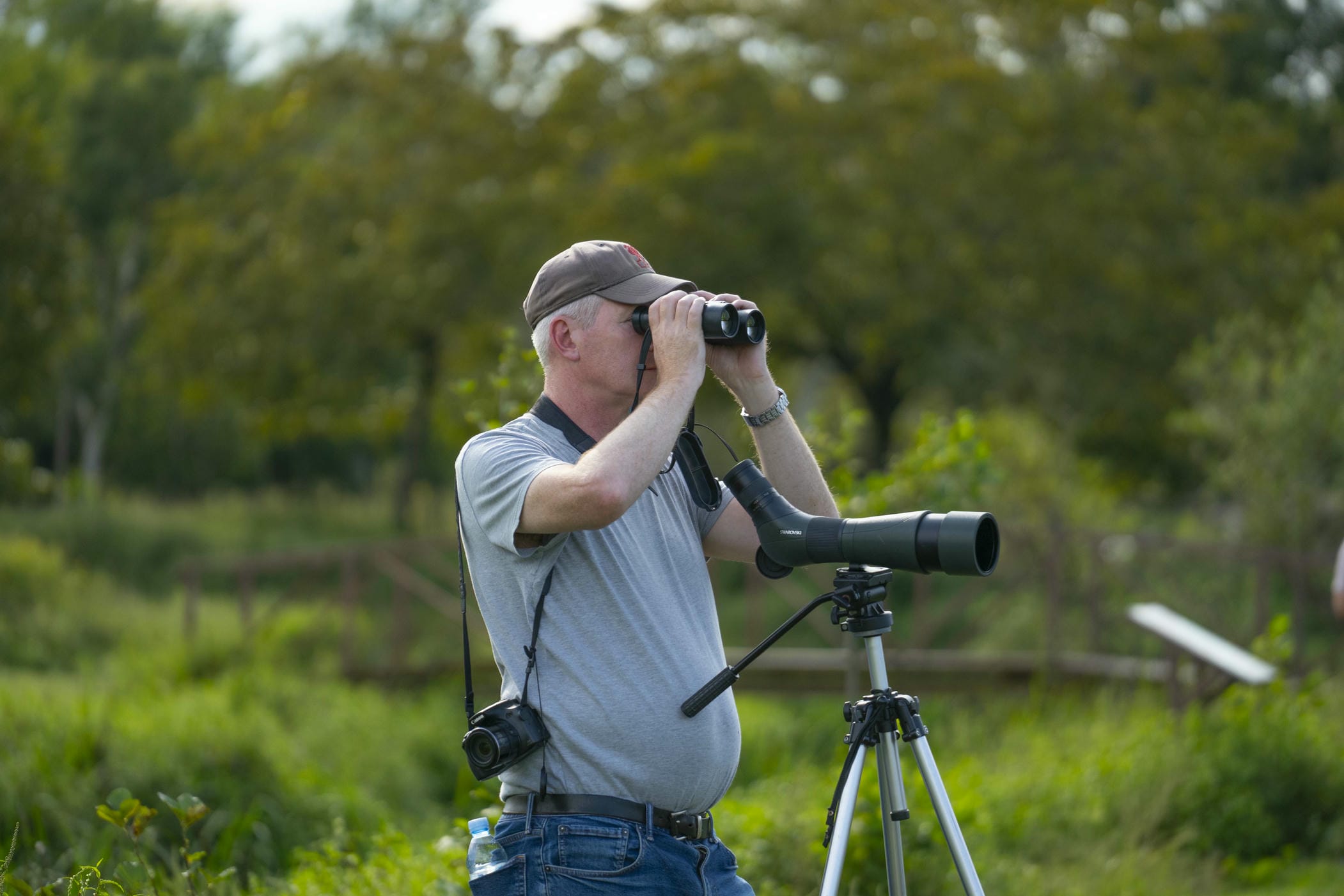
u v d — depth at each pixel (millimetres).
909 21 46469
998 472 15609
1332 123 64750
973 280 42906
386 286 48188
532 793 5289
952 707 21953
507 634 5332
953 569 5238
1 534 40938
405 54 50531
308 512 57281
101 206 59406
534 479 5047
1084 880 11742
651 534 5586
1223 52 61875
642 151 43531
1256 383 31141
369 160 51094
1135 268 44250
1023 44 47469
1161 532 33969
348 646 27062
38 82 57812
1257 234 45719
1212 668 16312
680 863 5297
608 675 5234
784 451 5953
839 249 41812
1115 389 44375
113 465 76812
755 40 46250
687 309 5258
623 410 5637
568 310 5484
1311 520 29438
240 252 51875
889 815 5684
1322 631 28828
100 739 14594
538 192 45594
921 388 50688
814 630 32094
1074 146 45156
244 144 53438
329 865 10500
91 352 62000
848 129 43281
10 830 11938
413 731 19469
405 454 56250
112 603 33188
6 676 21312
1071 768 14867
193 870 8148
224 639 27984
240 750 15102
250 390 52750
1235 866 13047
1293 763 14211
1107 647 27000
